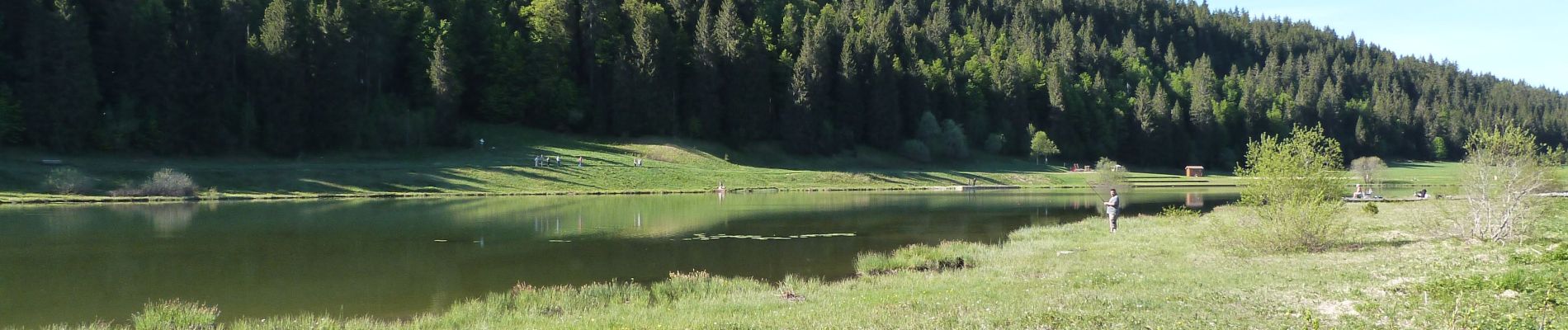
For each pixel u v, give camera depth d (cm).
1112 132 14400
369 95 9788
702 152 10319
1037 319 1403
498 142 9825
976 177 9900
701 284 2148
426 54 10719
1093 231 3425
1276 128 16525
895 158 11944
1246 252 2367
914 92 13012
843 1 19388
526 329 1554
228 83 8194
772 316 1577
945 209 5369
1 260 2748
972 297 1703
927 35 16938
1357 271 1858
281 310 1920
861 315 1518
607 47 11694
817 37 11812
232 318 1839
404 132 8856
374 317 1853
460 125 10019
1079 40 19300
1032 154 13112
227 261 2750
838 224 4147
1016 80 13862
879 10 19175
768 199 6619
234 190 6369
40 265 2638
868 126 12312
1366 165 12569
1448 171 14750
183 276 2428
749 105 11362
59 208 5084
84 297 2078
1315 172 2431
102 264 2659
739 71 11338
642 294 2039
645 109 10719
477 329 1599
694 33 13138
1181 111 14638
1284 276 1834
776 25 15538
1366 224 3169
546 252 2975
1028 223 4281
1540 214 2483
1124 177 9838
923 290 1891
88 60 7344
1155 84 17800
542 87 10881
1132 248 2628
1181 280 1827
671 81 11319
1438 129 18738
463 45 11412
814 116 11394
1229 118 15900
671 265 2662
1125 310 1465
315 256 2880
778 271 2530
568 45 11638
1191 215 3894
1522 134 2464
